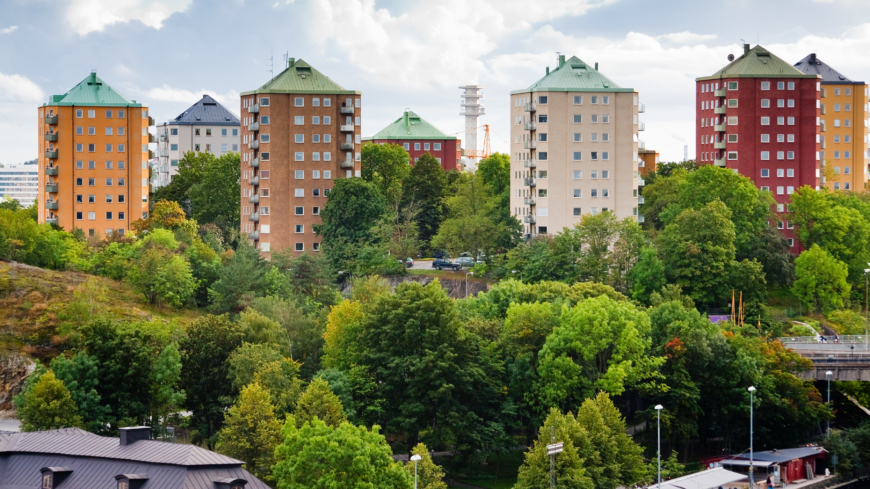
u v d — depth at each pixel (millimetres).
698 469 145875
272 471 115375
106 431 131875
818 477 147750
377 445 113312
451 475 144125
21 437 109000
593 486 124188
